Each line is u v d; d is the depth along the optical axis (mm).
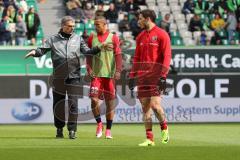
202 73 71125
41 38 87000
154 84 42469
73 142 45375
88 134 54531
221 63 71375
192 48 70938
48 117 69812
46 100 69750
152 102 42719
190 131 59531
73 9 89312
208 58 71188
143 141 46688
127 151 38281
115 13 89312
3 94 69250
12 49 69500
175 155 36375
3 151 38500
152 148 40094
